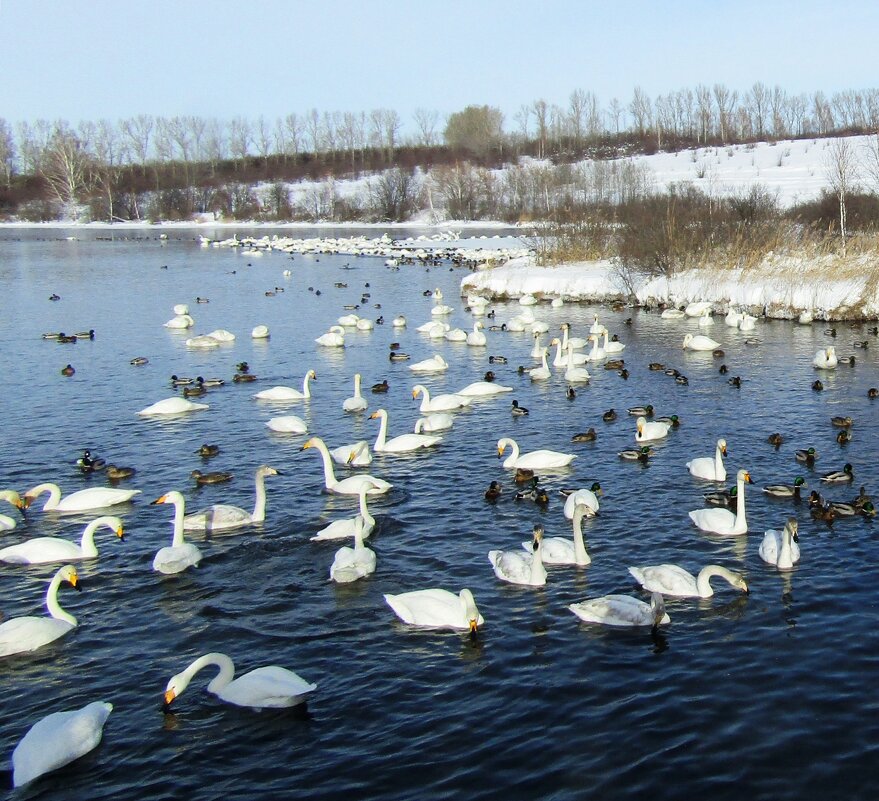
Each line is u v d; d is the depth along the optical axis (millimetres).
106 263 111688
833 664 18641
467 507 27906
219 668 18922
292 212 193375
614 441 34438
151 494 29781
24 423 38531
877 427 35250
